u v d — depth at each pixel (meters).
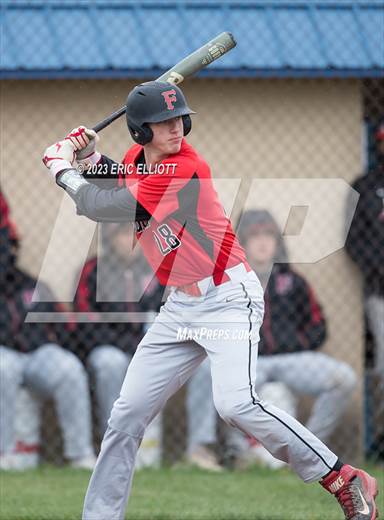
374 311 22.23
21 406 20.77
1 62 21.06
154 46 21.78
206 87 22.22
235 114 22.31
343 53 22.19
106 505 13.38
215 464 21.02
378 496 17.19
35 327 20.72
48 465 21.16
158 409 13.44
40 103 21.86
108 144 21.91
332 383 21.20
